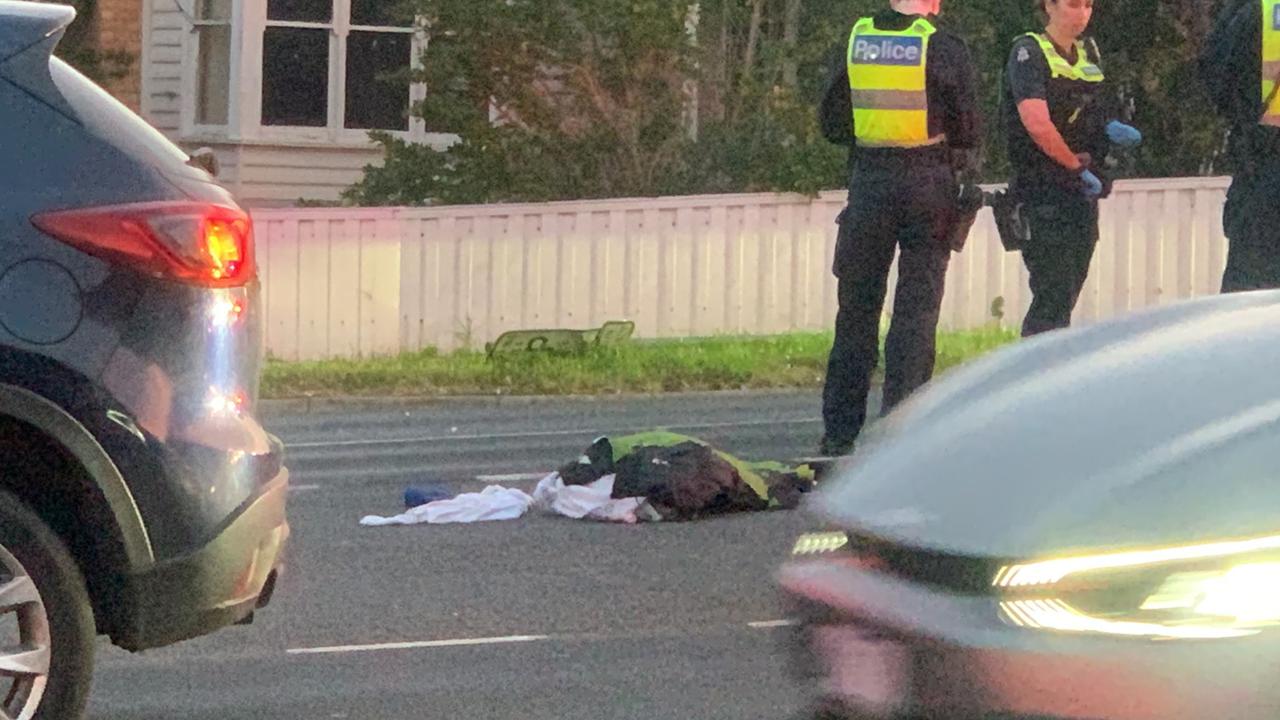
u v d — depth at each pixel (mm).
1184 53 21109
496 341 17391
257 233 18938
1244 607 3412
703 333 19062
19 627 5191
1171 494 3566
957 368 4879
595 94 19688
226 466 5277
